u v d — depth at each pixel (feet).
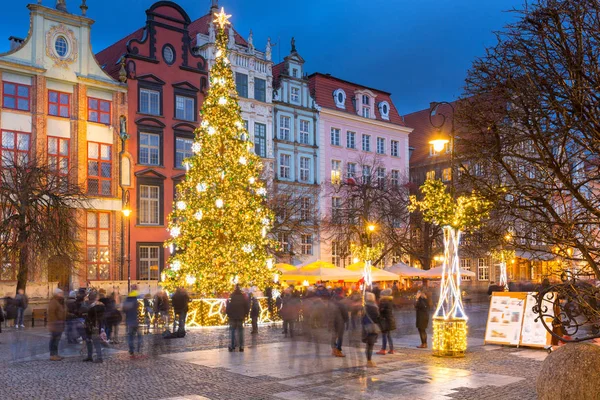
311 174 185.26
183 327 75.41
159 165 145.38
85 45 136.15
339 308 58.34
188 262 92.79
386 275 115.34
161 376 48.39
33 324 90.74
